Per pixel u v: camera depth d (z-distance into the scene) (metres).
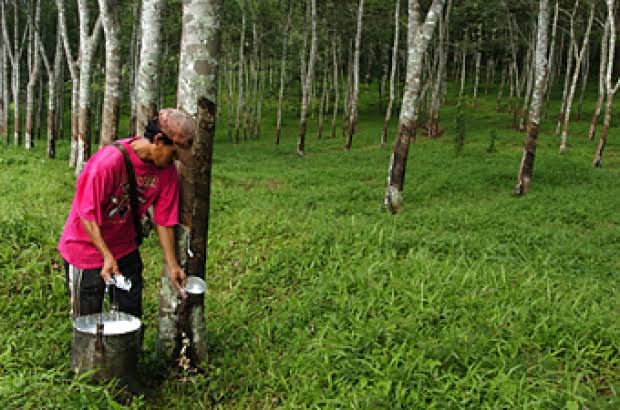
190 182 3.89
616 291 5.80
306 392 3.79
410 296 5.02
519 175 13.62
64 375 3.65
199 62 3.79
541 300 5.05
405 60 39.28
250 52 34.72
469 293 5.19
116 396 3.56
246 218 8.14
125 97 34.28
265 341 4.60
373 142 27.52
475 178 15.17
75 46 31.19
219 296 5.74
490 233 8.46
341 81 46.62
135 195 3.64
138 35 21.69
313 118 41.34
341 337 4.29
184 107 3.84
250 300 5.62
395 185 10.71
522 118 28.95
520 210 11.27
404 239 7.02
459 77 51.78
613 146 24.23
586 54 33.12
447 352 3.99
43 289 5.29
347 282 5.48
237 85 47.00
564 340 4.26
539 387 3.67
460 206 11.26
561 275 6.38
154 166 3.61
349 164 19.19
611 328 4.43
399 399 3.54
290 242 6.90
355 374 3.87
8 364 3.76
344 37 36.06
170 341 4.11
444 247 7.00
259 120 34.12
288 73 37.31
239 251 6.84
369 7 30.52
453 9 30.78
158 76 6.82
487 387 3.68
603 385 3.91
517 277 5.88
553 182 15.54
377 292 5.15
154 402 3.80
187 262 3.99
